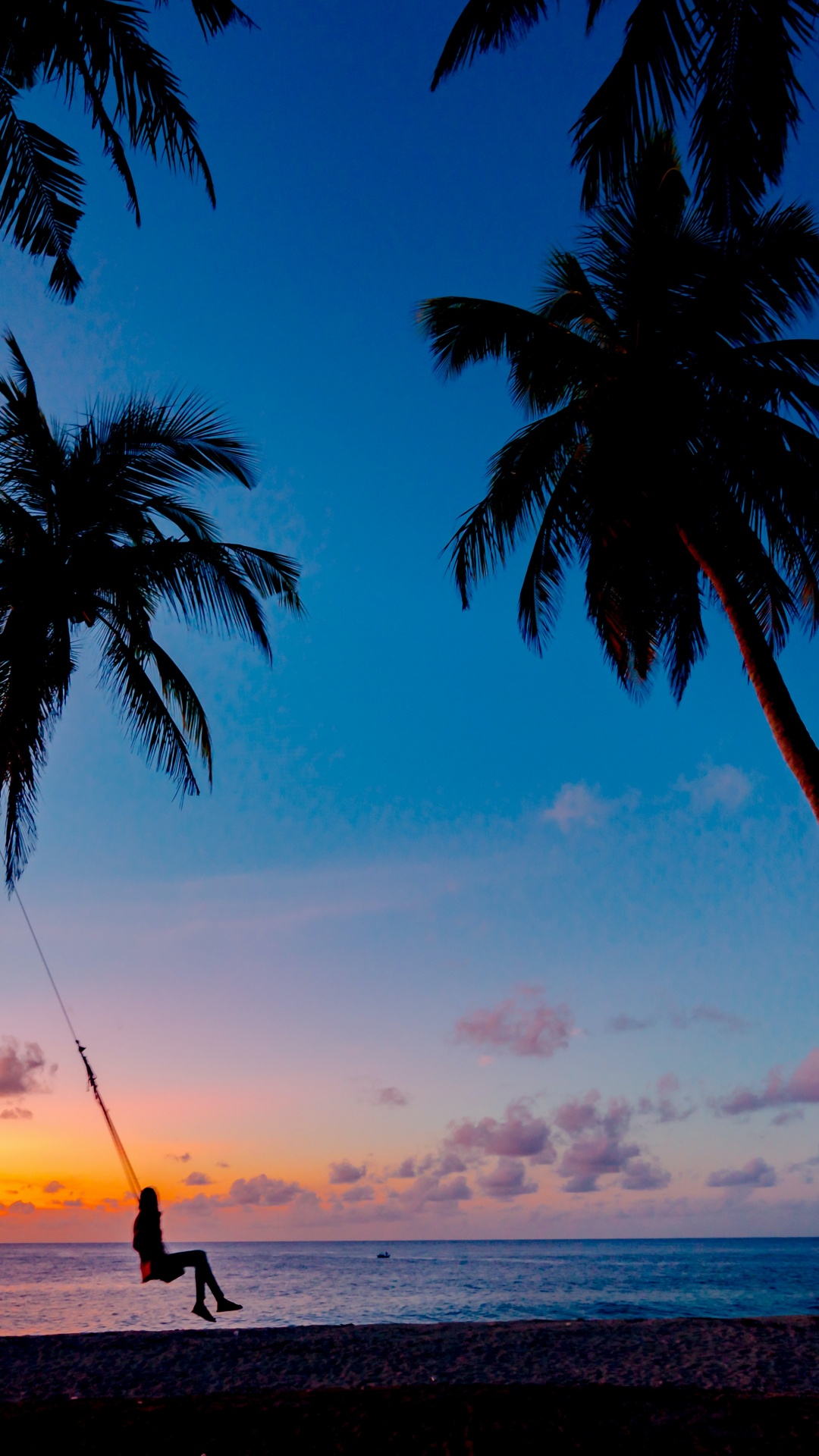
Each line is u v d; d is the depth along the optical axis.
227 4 9.05
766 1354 10.18
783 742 10.91
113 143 9.00
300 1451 6.54
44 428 14.04
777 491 12.43
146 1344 11.02
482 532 13.91
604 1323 12.23
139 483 14.59
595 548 13.58
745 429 12.27
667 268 12.57
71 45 8.69
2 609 13.51
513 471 13.41
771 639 13.52
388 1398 7.78
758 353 12.30
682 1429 6.98
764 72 8.01
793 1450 6.55
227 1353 10.55
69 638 13.88
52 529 14.26
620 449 12.61
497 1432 6.88
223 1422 7.18
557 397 14.20
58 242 9.50
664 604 14.48
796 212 11.96
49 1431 7.02
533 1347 10.68
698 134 8.45
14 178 9.20
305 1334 11.58
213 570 14.53
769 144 8.27
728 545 12.93
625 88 8.59
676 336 12.84
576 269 14.02
